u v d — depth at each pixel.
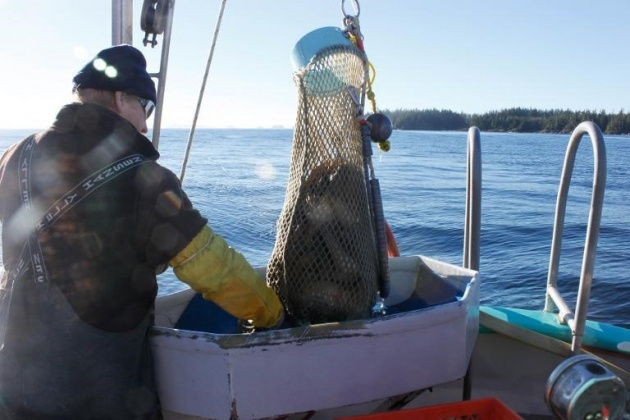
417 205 23.86
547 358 2.83
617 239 16.77
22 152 2.00
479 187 2.66
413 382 2.07
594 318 9.28
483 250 15.01
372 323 1.98
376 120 2.35
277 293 2.33
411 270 2.72
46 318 1.84
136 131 1.96
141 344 1.96
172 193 1.91
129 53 2.02
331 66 2.20
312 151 2.22
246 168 42.66
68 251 1.85
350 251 2.22
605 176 2.37
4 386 1.87
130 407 1.90
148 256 1.92
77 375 1.84
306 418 2.34
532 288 11.13
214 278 1.97
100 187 1.87
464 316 2.11
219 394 1.91
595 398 1.85
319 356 1.95
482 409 2.13
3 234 1.97
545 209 23.48
